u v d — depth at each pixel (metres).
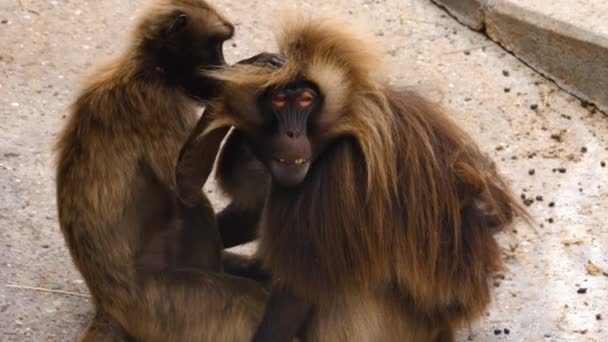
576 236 13.42
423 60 16.66
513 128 15.30
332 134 9.95
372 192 9.91
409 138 10.18
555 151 14.88
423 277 10.38
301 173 9.70
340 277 10.13
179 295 10.89
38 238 13.02
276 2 17.73
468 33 17.28
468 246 10.56
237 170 11.68
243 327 10.87
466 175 10.31
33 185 13.81
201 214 11.46
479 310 10.95
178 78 11.21
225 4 17.55
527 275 12.83
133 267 10.99
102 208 10.84
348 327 10.65
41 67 15.95
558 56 15.97
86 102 11.00
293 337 10.65
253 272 12.04
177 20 11.13
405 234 10.18
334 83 9.77
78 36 16.66
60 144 11.18
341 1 17.97
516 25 16.55
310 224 9.98
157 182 11.17
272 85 9.77
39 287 12.31
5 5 17.17
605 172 14.46
